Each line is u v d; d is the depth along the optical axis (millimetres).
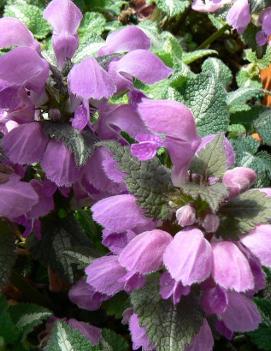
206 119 121
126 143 94
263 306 109
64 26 95
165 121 75
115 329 115
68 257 106
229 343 111
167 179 79
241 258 71
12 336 96
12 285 114
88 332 103
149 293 79
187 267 69
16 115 93
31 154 91
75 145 88
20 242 117
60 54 95
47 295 121
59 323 95
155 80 90
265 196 76
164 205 78
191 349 83
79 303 106
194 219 75
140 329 85
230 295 84
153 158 79
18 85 88
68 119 94
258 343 106
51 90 93
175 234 76
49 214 107
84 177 95
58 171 90
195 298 78
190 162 77
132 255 74
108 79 84
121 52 98
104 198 87
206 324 84
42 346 104
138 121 92
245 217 75
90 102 92
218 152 77
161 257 74
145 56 89
